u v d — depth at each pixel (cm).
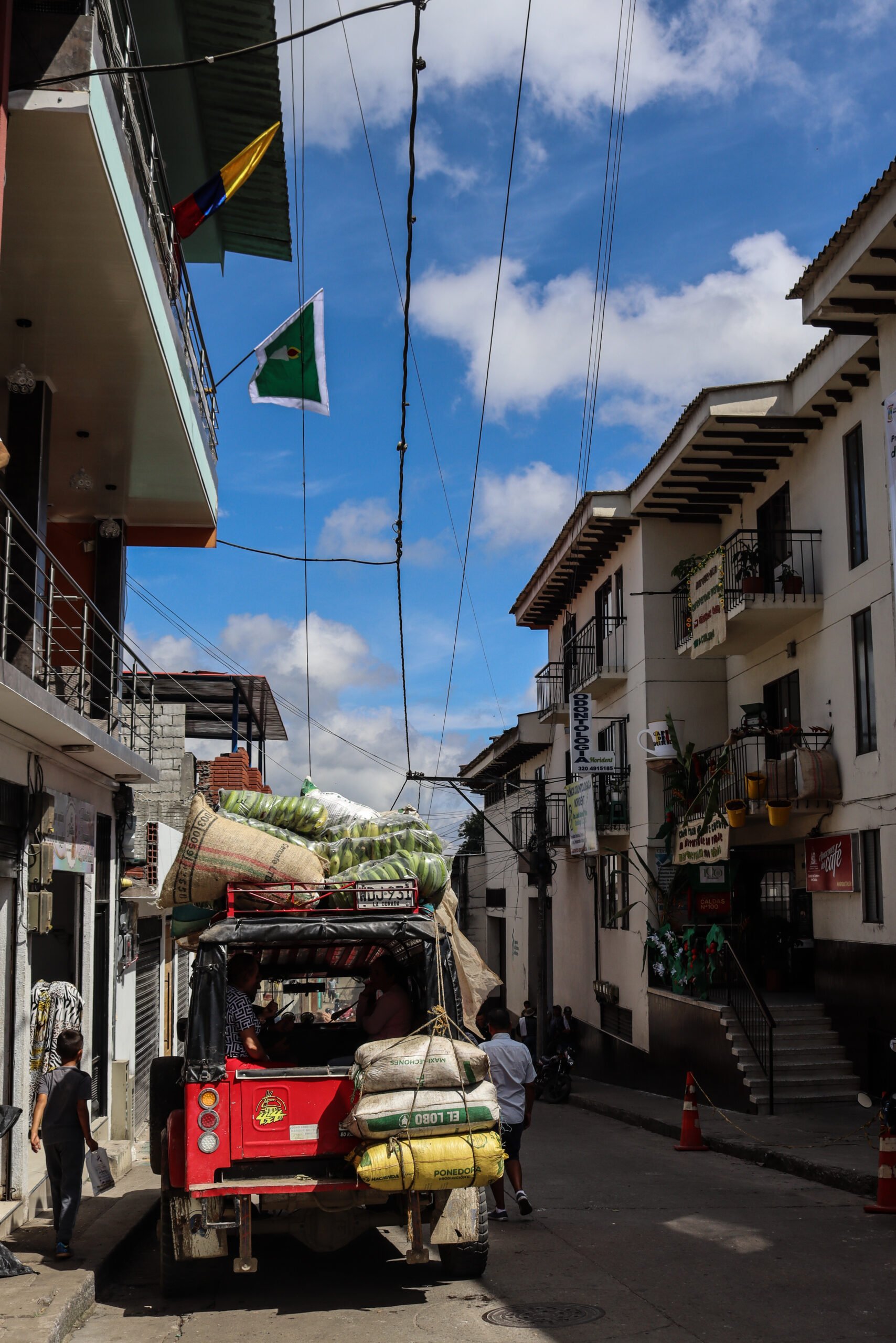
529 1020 2894
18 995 960
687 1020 2042
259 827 829
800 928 1967
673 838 2295
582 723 2536
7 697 820
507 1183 1216
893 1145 1043
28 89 827
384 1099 687
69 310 1057
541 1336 654
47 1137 841
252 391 1435
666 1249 882
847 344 1656
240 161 1316
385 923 771
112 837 1373
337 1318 707
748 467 2081
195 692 2450
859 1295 739
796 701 1995
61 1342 662
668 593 2373
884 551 1630
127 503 1530
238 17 1313
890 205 1343
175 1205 733
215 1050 723
